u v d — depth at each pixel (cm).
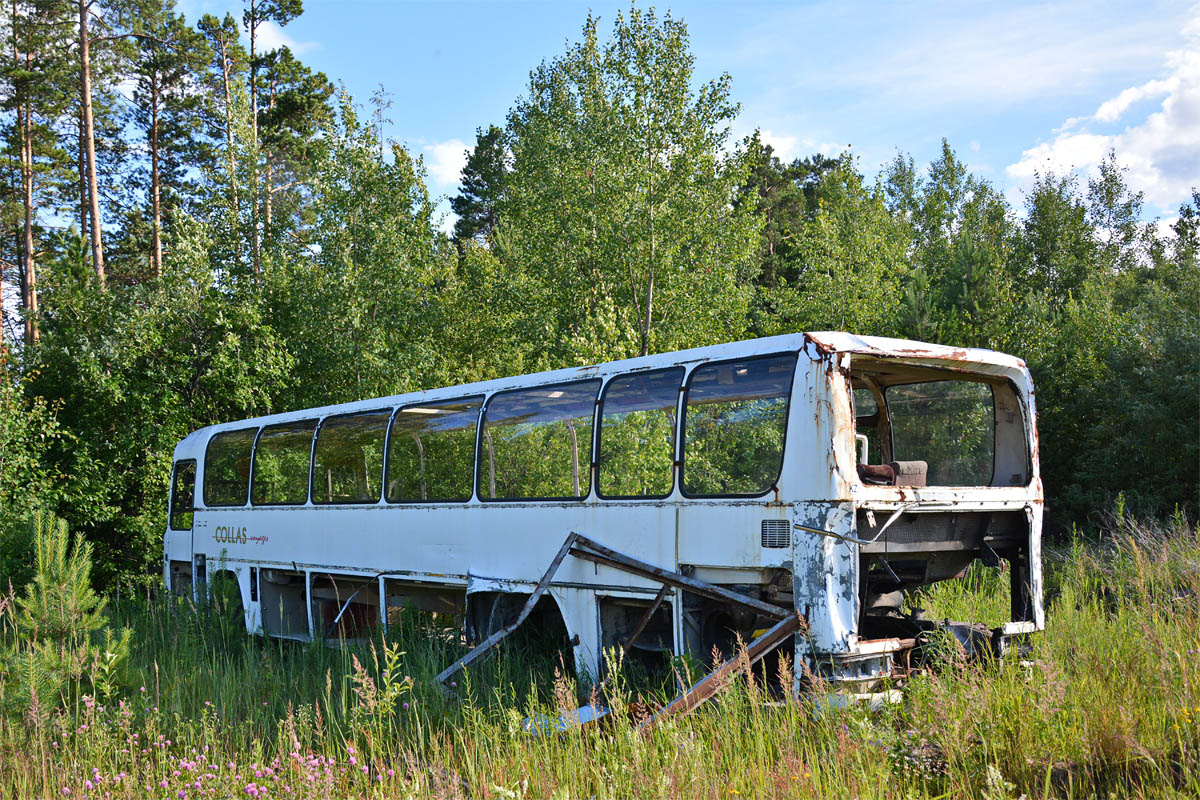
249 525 1330
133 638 1141
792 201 5138
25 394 2019
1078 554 1238
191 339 2105
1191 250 2983
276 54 3884
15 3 3297
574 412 854
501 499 923
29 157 3622
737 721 620
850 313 2577
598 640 807
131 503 2011
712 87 2125
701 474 735
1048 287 3155
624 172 2123
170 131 3969
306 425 1234
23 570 1563
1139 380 1791
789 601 680
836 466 653
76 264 2208
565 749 621
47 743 724
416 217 2359
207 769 646
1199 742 551
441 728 725
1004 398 798
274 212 2856
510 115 2998
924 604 997
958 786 522
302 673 949
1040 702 577
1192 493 1672
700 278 2162
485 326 2714
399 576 1048
